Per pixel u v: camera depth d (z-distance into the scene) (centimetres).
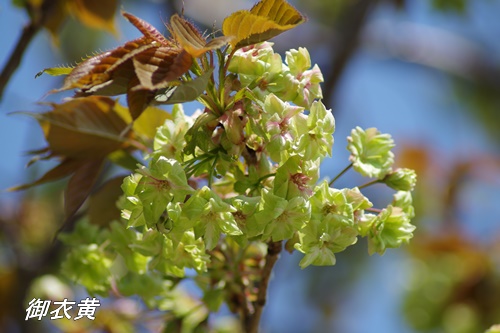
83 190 148
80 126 148
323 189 133
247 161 135
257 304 140
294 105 136
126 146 150
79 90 134
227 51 136
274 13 135
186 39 130
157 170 130
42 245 212
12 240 192
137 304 156
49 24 174
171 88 131
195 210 131
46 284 167
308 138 133
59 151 149
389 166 141
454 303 214
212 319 153
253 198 133
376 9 215
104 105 148
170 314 151
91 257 146
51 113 147
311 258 133
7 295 187
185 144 135
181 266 135
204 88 130
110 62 133
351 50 206
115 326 162
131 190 132
